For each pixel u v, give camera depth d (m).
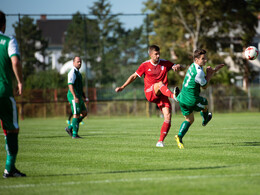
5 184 16.95
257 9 125.81
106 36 111.94
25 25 109.50
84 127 56.50
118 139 36.78
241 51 121.31
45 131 49.59
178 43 127.94
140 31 101.75
